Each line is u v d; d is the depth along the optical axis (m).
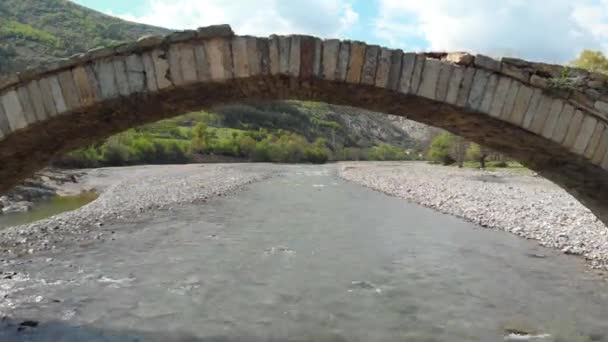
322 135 148.50
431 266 19.42
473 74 10.85
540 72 11.05
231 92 11.45
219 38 10.35
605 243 21.81
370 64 10.61
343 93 11.52
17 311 14.28
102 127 12.12
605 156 11.34
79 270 18.30
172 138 104.19
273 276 18.00
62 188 48.06
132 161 84.88
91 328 13.34
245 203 37.38
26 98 10.32
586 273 18.27
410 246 22.86
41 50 123.12
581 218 27.20
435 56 11.26
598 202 14.80
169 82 10.30
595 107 11.14
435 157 104.06
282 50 10.44
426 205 37.00
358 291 16.44
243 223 28.56
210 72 10.37
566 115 11.12
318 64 10.51
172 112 12.20
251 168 79.62
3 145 11.00
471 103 10.88
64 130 11.49
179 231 25.78
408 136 196.75
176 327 13.50
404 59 10.70
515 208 32.56
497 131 12.12
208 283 17.11
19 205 35.16
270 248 22.25
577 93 11.07
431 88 10.79
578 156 11.48
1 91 10.30
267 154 106.44
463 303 15.33
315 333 13.20
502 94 10.94
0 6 156.00
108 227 26.34
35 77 10.27
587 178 13.33
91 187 49.75
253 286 16.86
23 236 23.25
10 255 20.03
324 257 20.75
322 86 11.12
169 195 40.00
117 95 10.28
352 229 27.05
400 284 17.17
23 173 13.59
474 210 32.69
